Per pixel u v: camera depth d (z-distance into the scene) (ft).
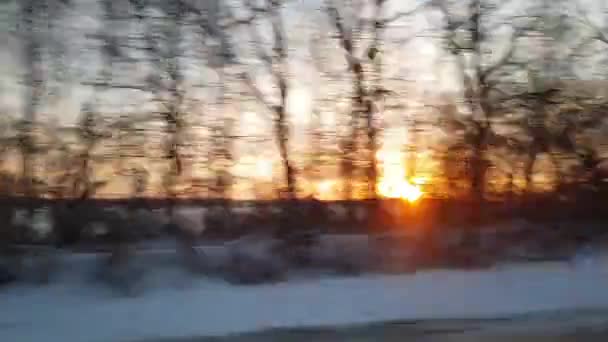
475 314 24.56
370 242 30.78
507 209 33.12
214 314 24.36
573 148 33.24
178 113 30.48
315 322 23.75
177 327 23.16
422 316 24.36
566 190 33.42
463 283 28.04
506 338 22.53
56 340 21.89
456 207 32.78
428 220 32.60
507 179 33.22
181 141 30.53
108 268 27.14
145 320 23.75
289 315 24.31
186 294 26.16
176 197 30.37
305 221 31.22
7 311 24.36
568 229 32.71
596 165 33.37
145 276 26.91
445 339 22.45
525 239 31.81
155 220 29.99
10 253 27.84
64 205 29.12
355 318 24.11
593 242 32.42
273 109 31.42
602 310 25.03
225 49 30.94
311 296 26.27
